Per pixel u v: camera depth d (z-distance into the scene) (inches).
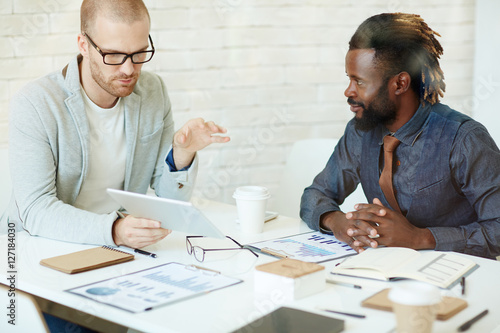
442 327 34.6
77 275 44.7
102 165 65.8
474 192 54.7
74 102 61.7
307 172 77.6
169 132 71.9
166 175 64.9
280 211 79.1
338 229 53.6
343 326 34.2
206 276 43.8
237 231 57.5
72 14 87.3
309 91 104.0
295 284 38.9
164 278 43.4
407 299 31.9
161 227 51.1
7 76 84.2
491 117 94.8
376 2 104.2
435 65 59.0
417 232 51.1
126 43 58.4
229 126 99.8
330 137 106.1
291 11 100.2
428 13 101.1
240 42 98.3
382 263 44.1
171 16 92.6
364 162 61.6
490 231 51.8
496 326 34.8
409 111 58.6
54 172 60.6
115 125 66.0
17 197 58.1
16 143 59.7
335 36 103.5
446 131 55.9
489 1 96.8
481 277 43.2
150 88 69.3
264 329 33.8
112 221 52.1
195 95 96.8
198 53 95.5
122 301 38.8
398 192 59.5
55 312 44.5
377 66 58.6
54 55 87.0
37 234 55.8
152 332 35.3
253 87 100.0
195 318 36.1
